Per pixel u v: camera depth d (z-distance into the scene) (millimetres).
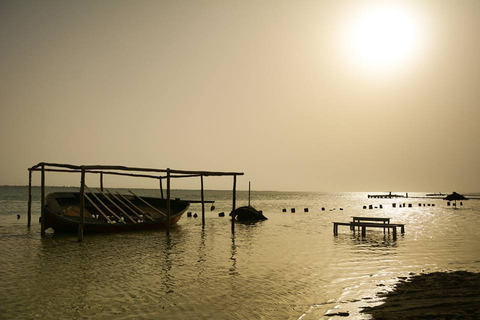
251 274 11109
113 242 18234
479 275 10703
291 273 11258
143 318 7211
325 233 22969
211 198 119688
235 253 15070
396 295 8688
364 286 9648
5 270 11633
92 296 8719
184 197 118188
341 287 9570
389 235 21156
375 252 15234
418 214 44125
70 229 20328
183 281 10227
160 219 23688
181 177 27859
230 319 7188
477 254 14711
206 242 18562
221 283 10000
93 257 14008
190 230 24609
